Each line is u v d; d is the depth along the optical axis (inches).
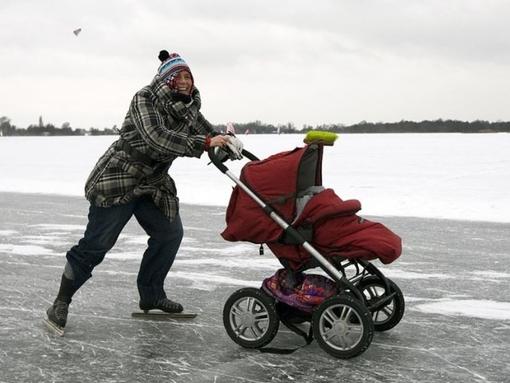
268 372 149.9
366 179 728.3
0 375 148.1
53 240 347.3
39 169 989.8
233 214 165.8
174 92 168.9
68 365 155.0
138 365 155.2
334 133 161.8
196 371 150.9
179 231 189.0
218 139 165.0
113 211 175.6
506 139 2044.8
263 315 166.7
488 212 465.1
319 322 158.9
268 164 163.2
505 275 260.1
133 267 276.8
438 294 228.4
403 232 375.6
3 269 271.3
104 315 200.8
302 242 157.0
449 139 2096.5
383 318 192.9
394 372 149.8
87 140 2566.4
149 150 169.8
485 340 175.6
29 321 193.6
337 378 145.9
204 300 220.1
